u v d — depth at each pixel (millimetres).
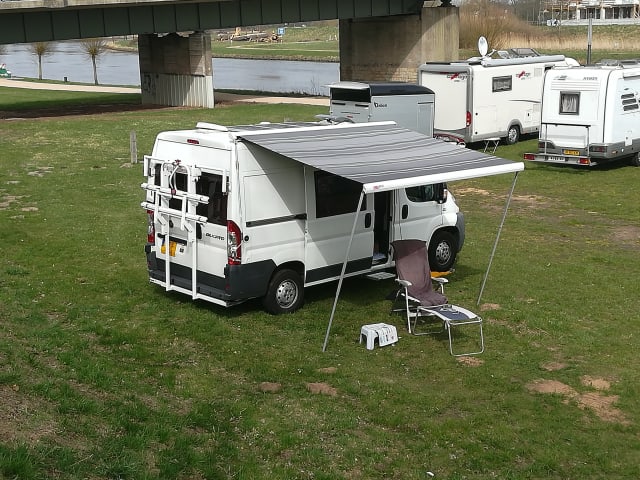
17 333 9180
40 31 36750
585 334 9992
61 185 19531
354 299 11406
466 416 7793
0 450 5699
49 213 16422
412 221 12094
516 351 9477
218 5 41406
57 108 41562
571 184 20453
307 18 44125
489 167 9898
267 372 8727
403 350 9523
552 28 96438
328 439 7219
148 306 10820
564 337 9922
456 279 12422
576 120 21328
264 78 66562
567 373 8836
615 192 19359
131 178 20594
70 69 83500
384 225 11797
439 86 25719
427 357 9281
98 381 7848
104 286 11648
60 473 5695
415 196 12156
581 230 15867
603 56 64812
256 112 37594
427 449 7129
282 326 10203
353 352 9430
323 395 8188
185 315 10484
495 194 19531
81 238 14391
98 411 7023
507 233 15594
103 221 15812
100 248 13773
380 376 8727
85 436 6473
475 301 11320
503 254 13961
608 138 21000
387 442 7223
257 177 10086
